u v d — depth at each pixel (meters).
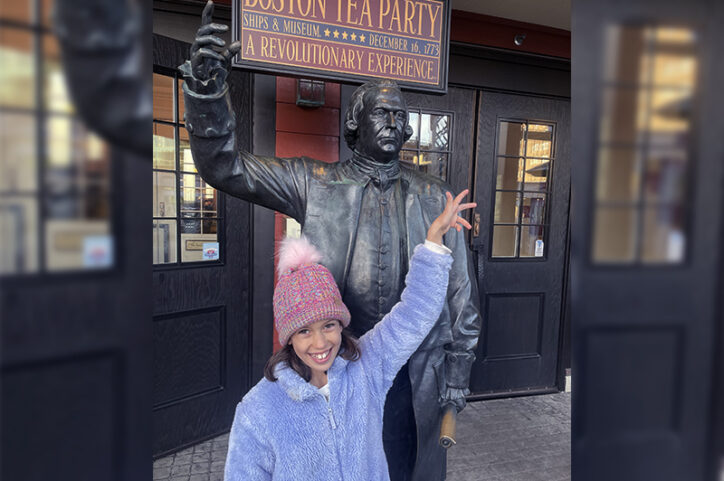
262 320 2.53
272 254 2.50
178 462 2.23
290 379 0.89
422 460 1.36
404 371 1.41
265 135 2.33
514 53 2.79
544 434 2.58
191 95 1.06
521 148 3.00
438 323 1.37
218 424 2.49
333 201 1.36
